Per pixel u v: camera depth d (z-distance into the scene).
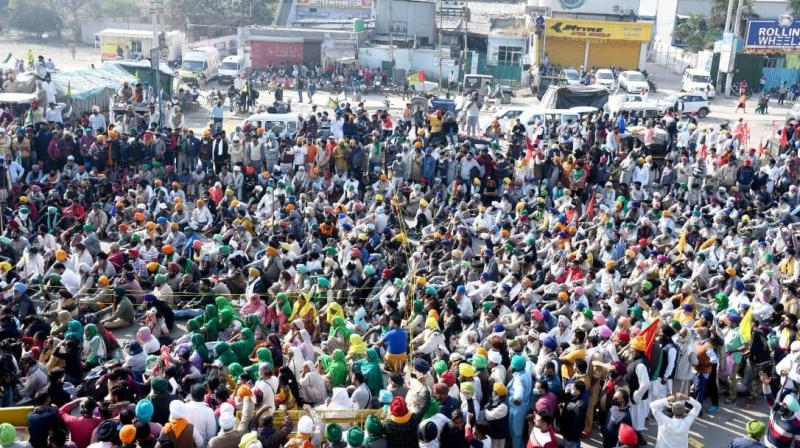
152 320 15.17
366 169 25.98
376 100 51.16
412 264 18.02
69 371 12.66
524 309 14.65
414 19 63.22
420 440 10.26
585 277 17.28
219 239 19.34
